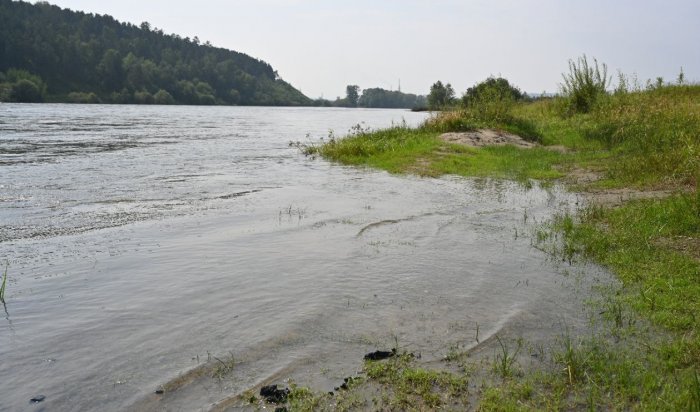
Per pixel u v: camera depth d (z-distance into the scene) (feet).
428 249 21.47
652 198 28.17
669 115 50.85
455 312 15.44
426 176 40.32
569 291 17.12
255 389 11.45
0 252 20.24
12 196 31.17
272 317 14.84
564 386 11.71
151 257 19.89
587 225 24.47
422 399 11.25
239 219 26.08
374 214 27.45
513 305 16.01
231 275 18.07
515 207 29.37
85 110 181.37
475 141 56.65
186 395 11.19
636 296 16.40
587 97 70.49
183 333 13.85
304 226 24.77
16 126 91.50
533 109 87.92
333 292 16.71
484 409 10.89
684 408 10.57
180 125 116.16
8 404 10.71
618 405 10.98
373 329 14.26
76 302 15.70
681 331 14.12
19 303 15.57
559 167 42.96
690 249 20.33
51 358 12.54
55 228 23.88
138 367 12.21
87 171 42.04
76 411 10.57
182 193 32.96
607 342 13.64
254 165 47.44
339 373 12.13
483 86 86.33
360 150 53.01
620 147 48.01
